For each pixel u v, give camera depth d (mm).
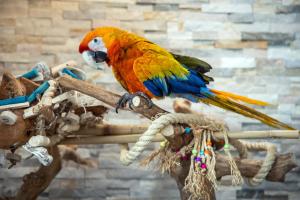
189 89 1446
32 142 1379
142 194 2148
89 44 1517
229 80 2189
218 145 1535
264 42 2201
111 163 2145
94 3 2156
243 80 2191
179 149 1450
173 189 2156
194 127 1444
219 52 2191
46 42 2131
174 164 1473
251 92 2189
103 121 1770
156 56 1434
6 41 2109
